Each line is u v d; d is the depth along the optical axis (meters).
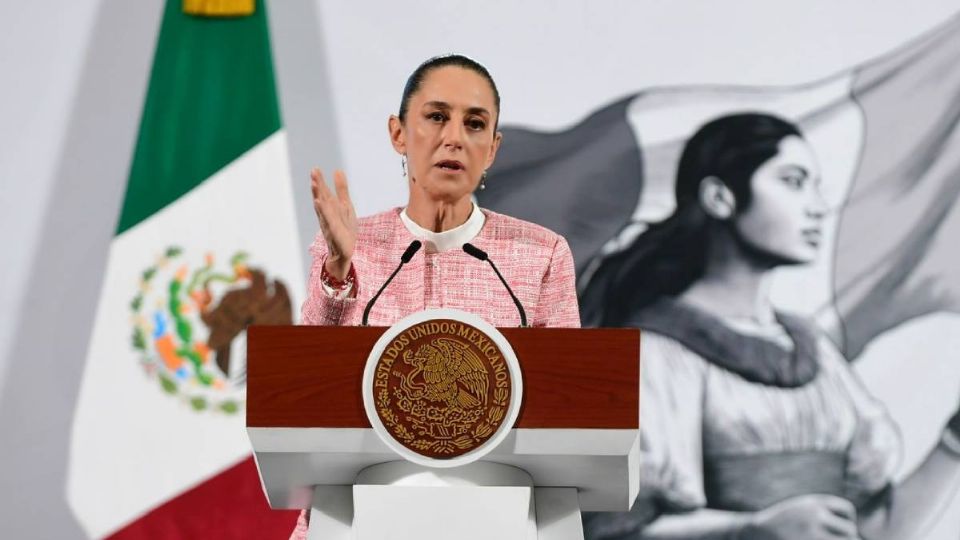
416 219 7.70
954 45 12.55
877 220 12.32
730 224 12.30
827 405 12.05
